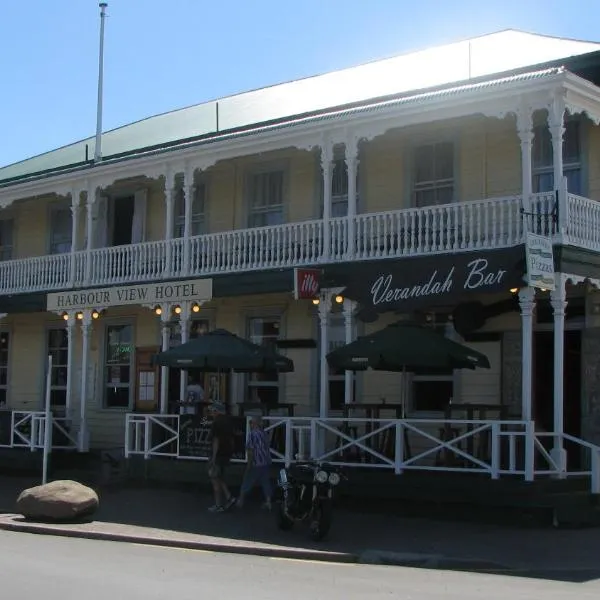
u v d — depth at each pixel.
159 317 23.05
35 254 25.95
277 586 9.76
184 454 18.56
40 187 23.11
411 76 22.05
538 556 12.05
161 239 23.22
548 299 17.67
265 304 21.27
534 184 17.94
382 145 19.88
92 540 13.63
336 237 18.12
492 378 18.14
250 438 16.05
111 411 23.69
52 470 21.53
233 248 19.42
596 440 17.06
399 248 17.00
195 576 10.33
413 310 18.91
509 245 15.70
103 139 28.67
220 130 21.97
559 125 15.30
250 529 14.28
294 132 18.27
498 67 19.52
